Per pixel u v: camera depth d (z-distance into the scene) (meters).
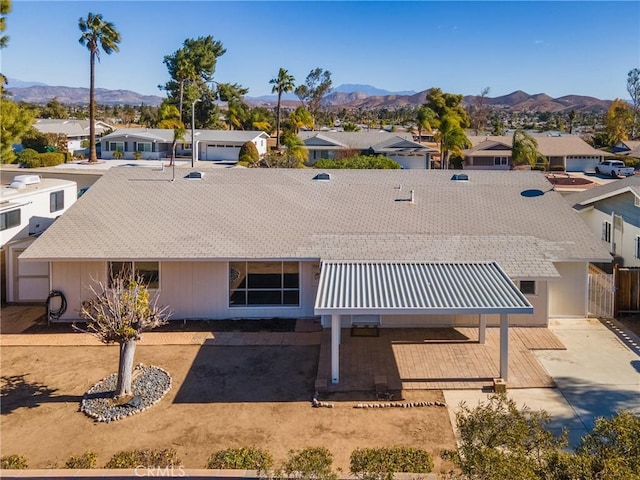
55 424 13.05
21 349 17.81
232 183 24.75
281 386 15.05
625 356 16.80
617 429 7.92
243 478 9.33
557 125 152.12
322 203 23.28
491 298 14.93
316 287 20.36
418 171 26.17
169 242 20.14
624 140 98.12
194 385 15.12
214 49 98.00
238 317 20.47
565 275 19.95
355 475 9.38
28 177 27.80
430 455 10.99
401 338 18.48
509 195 24.02
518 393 14.44
